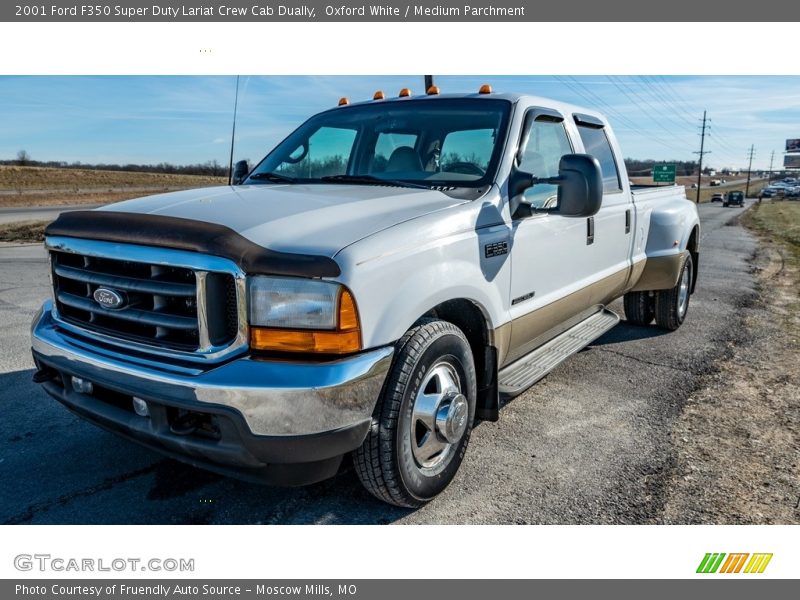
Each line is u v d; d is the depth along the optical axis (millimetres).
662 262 5551
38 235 17875
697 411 4031
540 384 4527
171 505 2818
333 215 2611
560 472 3188
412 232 2588
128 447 3383
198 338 2326
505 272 3170
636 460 3326
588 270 4234
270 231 2402
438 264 2682
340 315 2264
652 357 5223
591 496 2953
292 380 2195
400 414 2527
